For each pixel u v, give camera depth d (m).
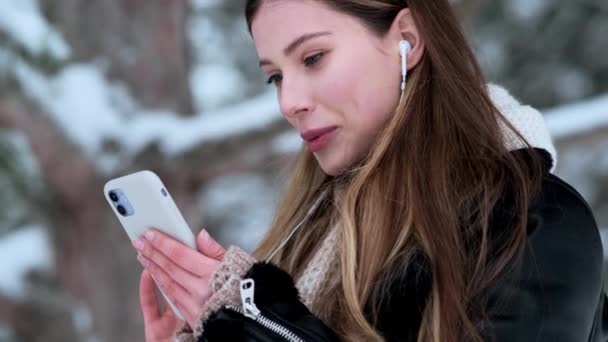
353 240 1.54
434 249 1.45
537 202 1.43
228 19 6.00
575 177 7.57
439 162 1.53
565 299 1.31
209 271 1.56
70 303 5.11
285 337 1.41
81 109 4.51
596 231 1.42
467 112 1.57
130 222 1.67
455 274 1.42
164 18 4.67
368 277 1.51
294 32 1.58
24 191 4.98
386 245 1.52
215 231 6.50
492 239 1.43
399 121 1.57
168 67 4.68
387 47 1.61
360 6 1.58
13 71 4.36
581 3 7.27
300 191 1.96
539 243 1.36
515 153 1.52
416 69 1.62
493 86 1.74
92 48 4.64
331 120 1.60
